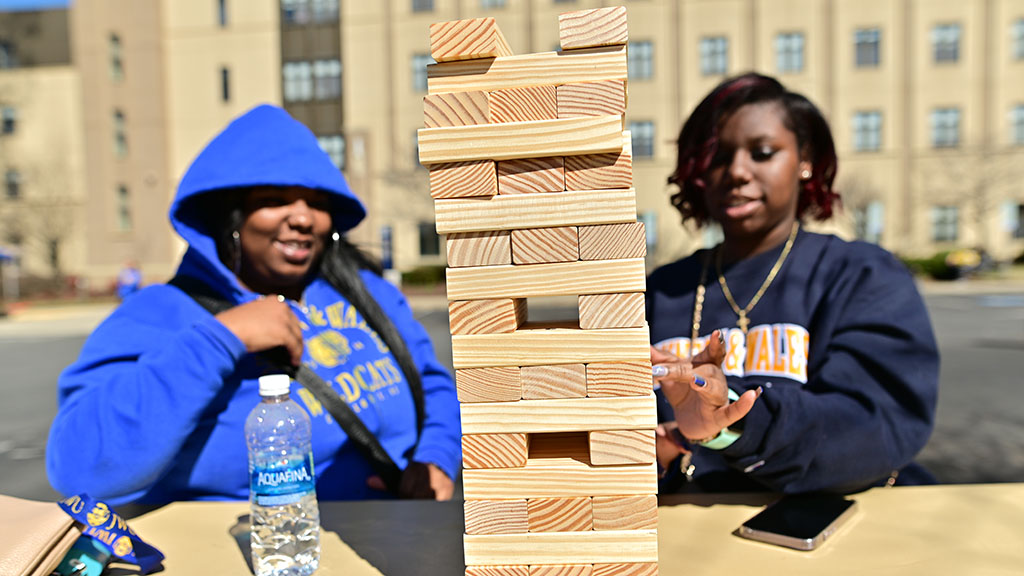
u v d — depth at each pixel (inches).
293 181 55.2
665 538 40.9
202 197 58.8
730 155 55.2
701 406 38.7
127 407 45.8
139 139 846.5
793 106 54.9
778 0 767.1
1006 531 39.9
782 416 40.6
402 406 62.4
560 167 28.0
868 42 772.6
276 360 54.9
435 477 59.7
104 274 869.2
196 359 45.9
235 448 53.8
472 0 778.2
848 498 45.9
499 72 27.8
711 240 777.6
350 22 802.8
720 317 57.2
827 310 52.1
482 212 28.2
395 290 71.4
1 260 872.3
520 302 32.0
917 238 791.7
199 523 46.6
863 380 45.8
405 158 807.1
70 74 1010.1
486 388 29.0
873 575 35.2
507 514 29.5
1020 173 765.3
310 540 40.0
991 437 170.2
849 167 786.8
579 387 28.6
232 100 829.2
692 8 773.3
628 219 27.9
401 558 39.2
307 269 60.0
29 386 292.8
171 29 834.8
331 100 812.0
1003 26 760.3
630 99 782.5
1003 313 450.9
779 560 37.4
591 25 27.2
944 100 774.5
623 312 28.2
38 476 163.5
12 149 1024.9
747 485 52.8
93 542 37.2
